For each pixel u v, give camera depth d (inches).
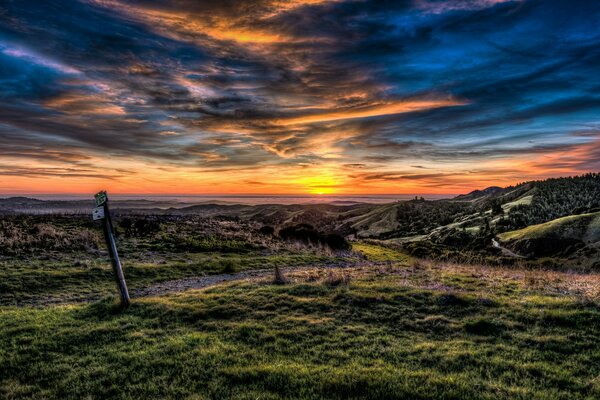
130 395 290.4
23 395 297.0
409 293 547.8
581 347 362.9
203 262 1112.8
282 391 292.5
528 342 378.9
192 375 320.5
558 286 631.2
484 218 6811.0
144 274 896.3
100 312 509.7
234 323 449.4
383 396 281.9
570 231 3663.9
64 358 361.4
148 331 430.0
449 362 336.8
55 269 864.9
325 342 387.9
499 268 1238.9
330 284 635.5
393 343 382.9
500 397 275.0
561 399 276.8
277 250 1551.4
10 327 447.2
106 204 533.0
